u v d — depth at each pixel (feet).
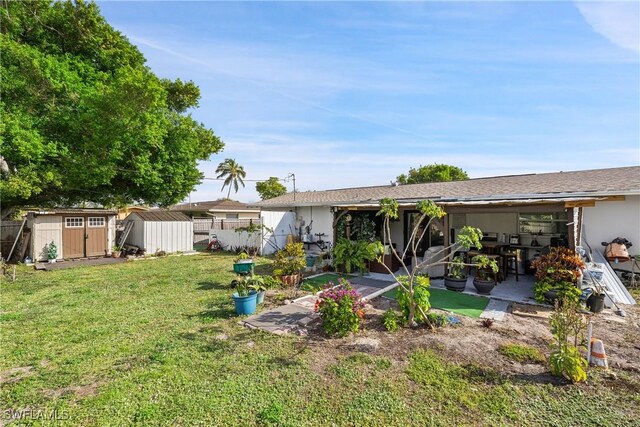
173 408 10.41
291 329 17.11
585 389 11.19
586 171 38.68
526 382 11.69
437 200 32.53
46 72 36.04
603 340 15.43
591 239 28.53
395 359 13.61
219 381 11.99
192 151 50.34
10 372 12.91
